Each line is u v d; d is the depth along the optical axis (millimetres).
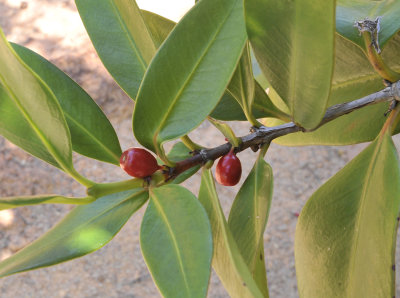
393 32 220
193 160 215
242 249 227
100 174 826
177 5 954
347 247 228
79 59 901
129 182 202
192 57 192
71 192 819
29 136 204
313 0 172
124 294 747
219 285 734
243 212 228
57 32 939
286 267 744
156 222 195
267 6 182
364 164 225
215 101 192
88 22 231
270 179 221
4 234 799
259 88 231
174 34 189
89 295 751
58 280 766
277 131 228
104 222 208
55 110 183
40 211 814
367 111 279
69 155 190
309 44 182
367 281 207
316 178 806
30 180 829
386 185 203
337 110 238
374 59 224
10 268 191
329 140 288
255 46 193
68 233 206
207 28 189
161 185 207
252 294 165
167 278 184
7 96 201
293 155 830
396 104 228
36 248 201
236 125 851
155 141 201
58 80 223
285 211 786
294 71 195
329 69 183
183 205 193
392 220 194
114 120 863
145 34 218
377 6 230
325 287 232
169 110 198
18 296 760
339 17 227
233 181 224
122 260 770
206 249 183
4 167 838
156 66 192
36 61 224
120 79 229
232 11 187
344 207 228
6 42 168
